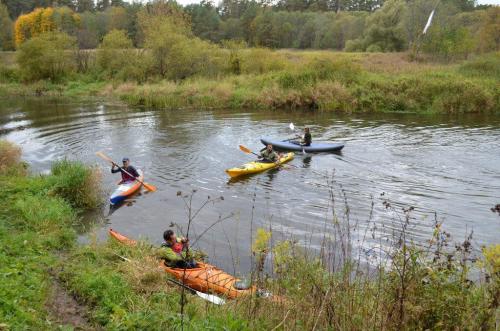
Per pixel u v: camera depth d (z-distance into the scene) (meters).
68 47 50.00
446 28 43.44
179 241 9.45
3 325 5.39
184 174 16.55
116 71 47.75
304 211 12.84
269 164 17.20
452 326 4.35
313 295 5.04
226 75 41.62
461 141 21.64
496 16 46.03
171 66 42.44
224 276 8.42
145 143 21.62
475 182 15.41
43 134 23.89
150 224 11.99
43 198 12.71
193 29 82.69
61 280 7.70
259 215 12.56
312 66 37.16
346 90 33.09
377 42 54.31
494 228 11.51
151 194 14.34
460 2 60.34
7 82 47.53
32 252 8.84
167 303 7.04
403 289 4.43
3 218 10.88
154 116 29.72
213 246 10.64
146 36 48.06
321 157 18.95
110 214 12.73
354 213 12.62
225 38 82.38
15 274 7.17
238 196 14.16
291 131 24.47
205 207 13.19
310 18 78.50
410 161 18.17
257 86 36.59
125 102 36.62
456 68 38.38
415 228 11.44
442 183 15.33
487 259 4.60
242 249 10.47
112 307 6.62
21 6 104.75
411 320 4.47
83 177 13.45
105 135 23.52
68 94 41.72
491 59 37.59
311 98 33.19
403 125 26.17
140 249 9.77
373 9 102.75
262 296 5.69
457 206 13.13
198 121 27.70
